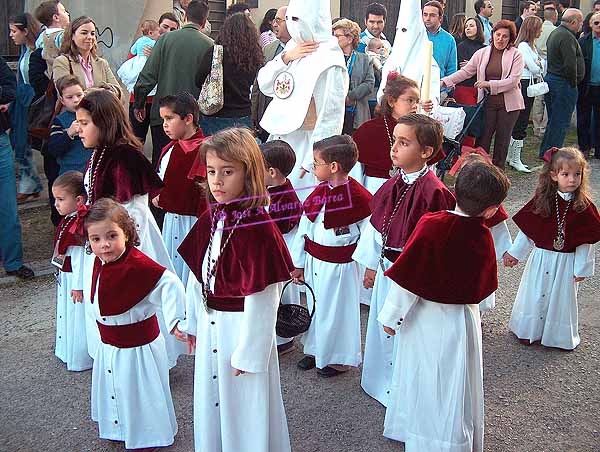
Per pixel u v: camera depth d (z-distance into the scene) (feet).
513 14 42.09
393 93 14.26
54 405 12.29
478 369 9.95
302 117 15.99
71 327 13.34
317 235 12.64
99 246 10.07
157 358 10.75
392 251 11.30
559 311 14.01
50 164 19.67
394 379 10.74
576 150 13.42
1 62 17.17
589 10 43.73
